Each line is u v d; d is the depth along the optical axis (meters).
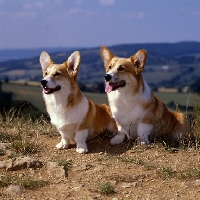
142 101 6.97
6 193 5.00
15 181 5.30
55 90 6.61
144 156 6.52
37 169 5.85
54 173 5.70
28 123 9.05
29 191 5.09
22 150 6.78
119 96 6.96
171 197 4.95
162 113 7.38
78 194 5.01
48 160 6.27
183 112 8.56
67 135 6.99
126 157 6.42
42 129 8.39
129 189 5.20
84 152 6.78
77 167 5.92
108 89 6.80
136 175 5.60
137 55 6.95
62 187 5.23
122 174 5.64
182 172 5.69
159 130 7.43
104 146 7.16
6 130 8.20
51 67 6.73
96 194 5.01
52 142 7.52
